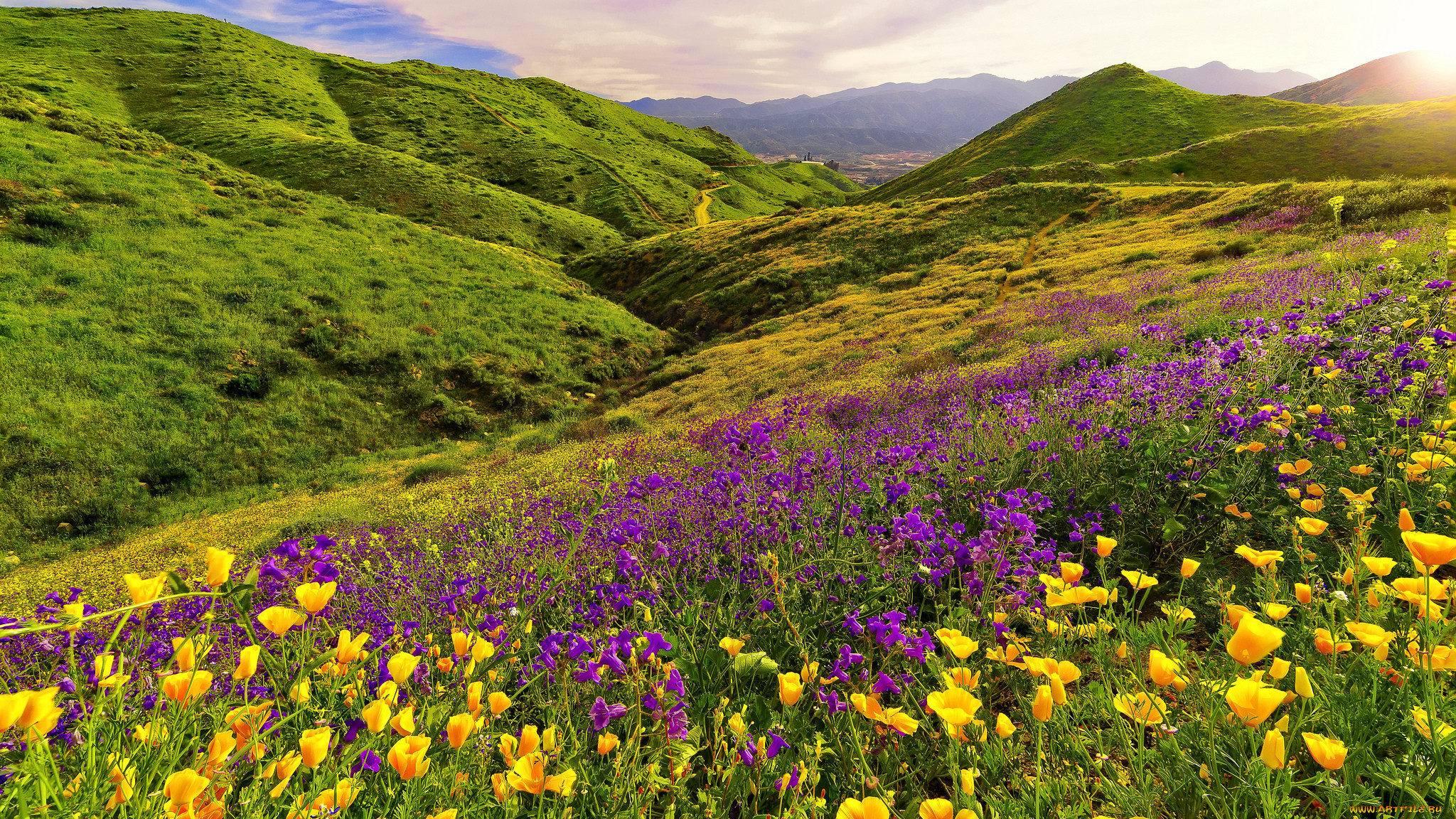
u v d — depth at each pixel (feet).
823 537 9.71
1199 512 8.71
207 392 69.00
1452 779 3.13
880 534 9.57
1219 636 5.41
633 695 5.15
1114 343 28.27
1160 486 9.55
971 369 35.47
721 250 142.20
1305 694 3.40
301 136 204.95
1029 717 4.98
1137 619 6.31
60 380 63.41
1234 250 59.82
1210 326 25.00
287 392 73.56
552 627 8.16
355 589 12.91
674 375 83.46
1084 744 4.55
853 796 4.80
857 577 8.09
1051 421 13.69
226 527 45.19
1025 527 6.69
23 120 110.32
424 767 3.41
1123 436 10.79
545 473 37.52
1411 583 3.84
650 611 6.89
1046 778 4.23
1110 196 111.96
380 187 174.09
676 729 4.50
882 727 4.80
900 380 39.45
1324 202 65.77
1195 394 12.01
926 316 71.61
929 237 116.26
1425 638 3.52
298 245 103.76
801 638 6.61
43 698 2.64
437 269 113.09
